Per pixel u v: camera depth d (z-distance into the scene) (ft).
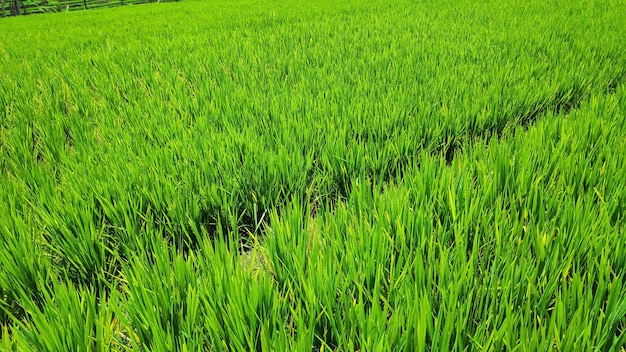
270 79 15.33
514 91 12.57
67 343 4.64
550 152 8.37
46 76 19.36
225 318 4.60
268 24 32.14
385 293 5.45
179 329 4.83
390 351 4.15
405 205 6.51
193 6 58.34
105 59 22.02
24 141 11.56
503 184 7.82
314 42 22.62
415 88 13.05
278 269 5.84
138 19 44.39
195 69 17.97
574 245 5.62
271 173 8.69
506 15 27.78
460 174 7.50
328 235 6.05
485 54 17.11
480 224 6.36
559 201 6.63
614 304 4.53
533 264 5.41
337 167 9.37
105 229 7.62
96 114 13.62
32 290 6.25
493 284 4.94
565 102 13.24
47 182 8.87
